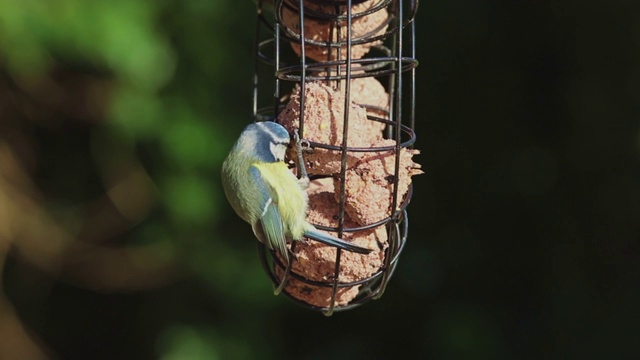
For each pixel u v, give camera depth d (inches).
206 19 461.1
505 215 498.3
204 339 477.1
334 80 259.0
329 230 240.1
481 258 496.4
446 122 496.1
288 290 256.8
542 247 492.7
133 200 485.1
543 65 486.0
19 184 489.4
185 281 491.8
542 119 490.0
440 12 487.5
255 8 467.2
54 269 503.8
